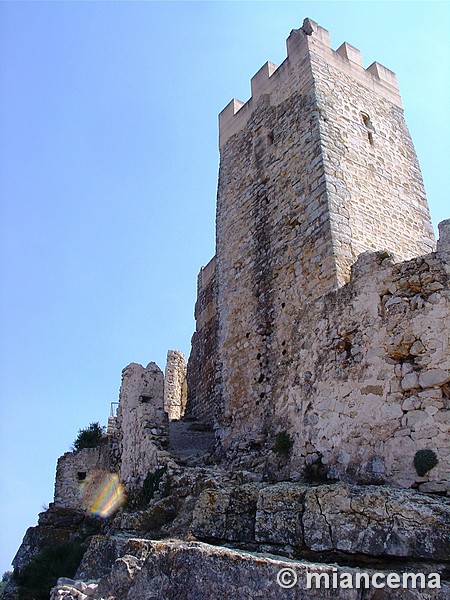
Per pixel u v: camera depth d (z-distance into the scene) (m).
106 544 10.44
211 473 14.50
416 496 7.18
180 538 9.86
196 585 6.82
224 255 20.50
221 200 21.56
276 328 16.97
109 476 23.19
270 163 19.25
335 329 9.90
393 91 20.97
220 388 18.84
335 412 9.36
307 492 7.95
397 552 6.75
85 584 8.86
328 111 18.02
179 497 13.64
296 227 17.17
